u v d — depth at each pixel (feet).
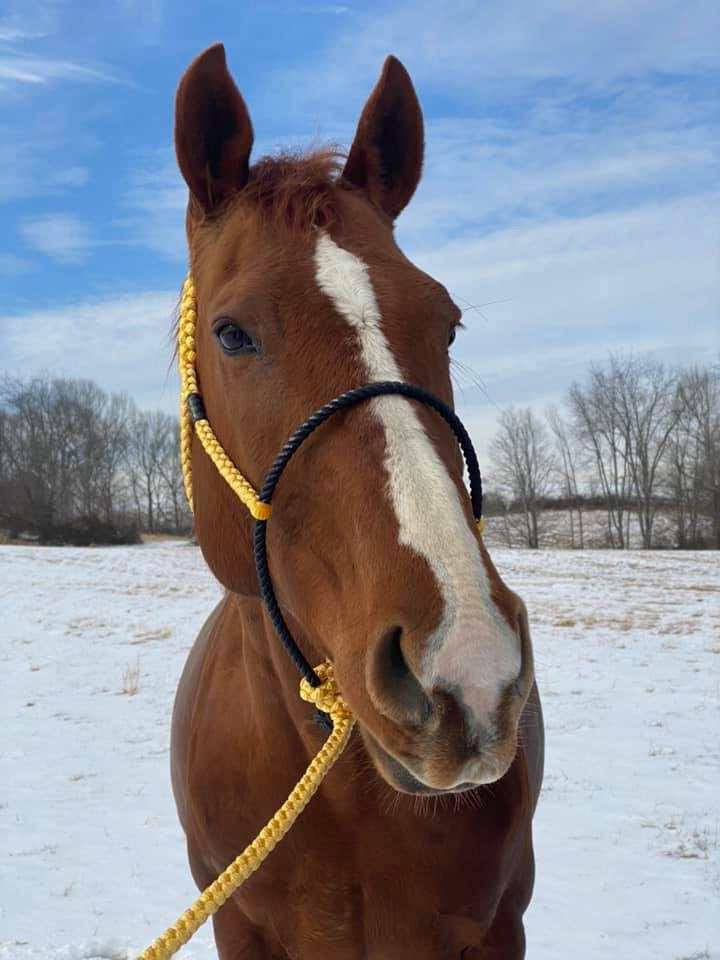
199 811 7.64
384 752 5.01
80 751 26.43
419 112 7.36
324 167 6.50
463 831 6.52
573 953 13.78
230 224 6.41
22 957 14.03
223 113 6.66
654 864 16.94
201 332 6.75
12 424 176.35
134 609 56.18
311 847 6.71
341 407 5.19
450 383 6.03
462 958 7.02
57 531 132.67
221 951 7.65
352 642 4.95
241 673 7.79
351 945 6.95
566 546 153.38
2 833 19.79
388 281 5.65
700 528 144.36
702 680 32.14
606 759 23.41
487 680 4.27
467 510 4.88
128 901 16.29
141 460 195.93
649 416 150.82
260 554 5.89
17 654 42.09
